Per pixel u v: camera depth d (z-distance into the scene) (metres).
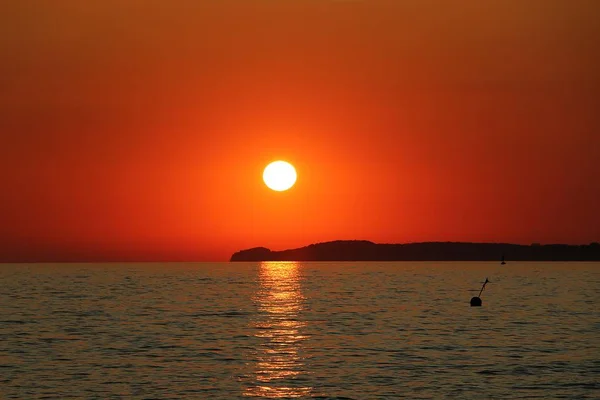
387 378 68.88
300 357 80.31
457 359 78.62
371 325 110.94
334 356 80.94
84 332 102.69
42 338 96.12
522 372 71.50
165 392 63.41
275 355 81.75
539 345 88.50
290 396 62.12
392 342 91.62
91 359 78.88
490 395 62.28
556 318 120.75
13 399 60.84
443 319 119.50
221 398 61.38
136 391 63.59
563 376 69.69
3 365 75.12
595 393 63.06
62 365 75.25
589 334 98.88
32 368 73.56
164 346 88.75
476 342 91.19
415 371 72.12
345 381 67.62
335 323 114.06
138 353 83.19
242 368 73.88
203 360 78.44
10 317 124.12
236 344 90.50
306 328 107.31
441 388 64.75
